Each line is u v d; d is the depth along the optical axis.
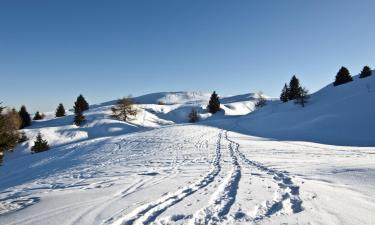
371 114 46.00
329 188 8.62
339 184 9.15
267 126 56.84
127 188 9.97
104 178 13.11
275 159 17.31
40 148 48.38
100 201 8.05
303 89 74.12
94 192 9.46
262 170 13.24
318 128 45.69
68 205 7.75
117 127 68.81
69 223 6.24
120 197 8.51
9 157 48.81
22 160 31.78
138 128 68.06
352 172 10.77
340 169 11.77
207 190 9.24
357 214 6.25
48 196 9.41
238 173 12.62
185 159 19.19
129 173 14.12
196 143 30.61
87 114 88.06
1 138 11.34
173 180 11.30
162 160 19.25
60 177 16.03
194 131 45.81
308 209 6.64
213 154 21.47
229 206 7.25
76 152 31.28
